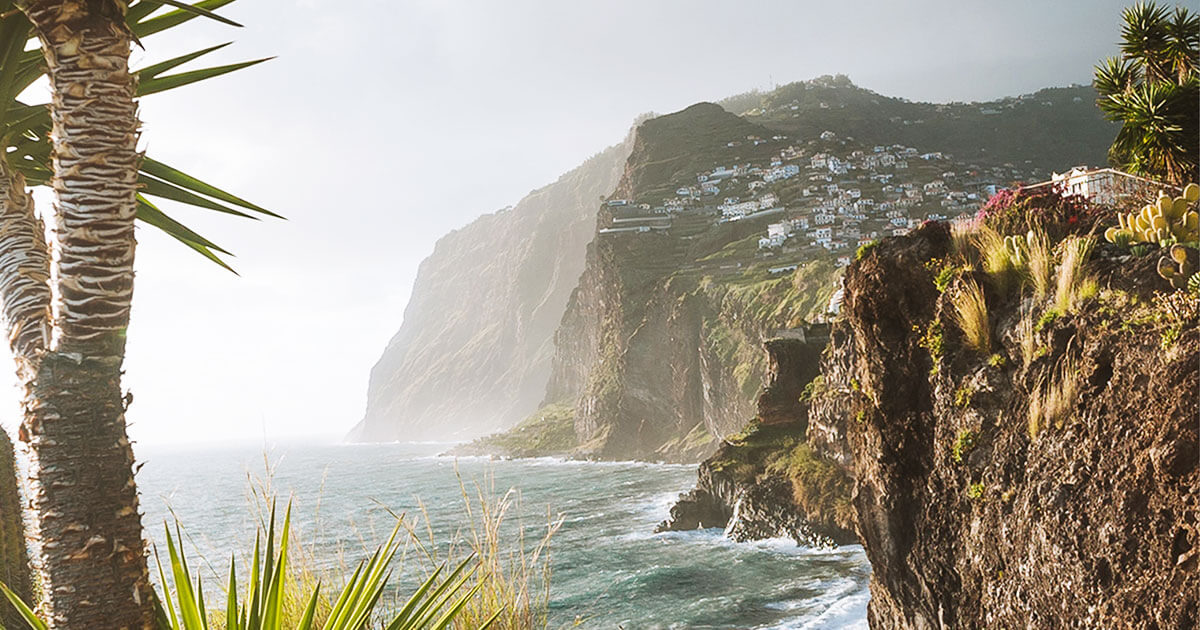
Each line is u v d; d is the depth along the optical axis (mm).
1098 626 7465
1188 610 6406
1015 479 9117
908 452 11227
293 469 114750
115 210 3244
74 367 3062
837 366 41000
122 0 3344
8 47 3707
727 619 27281
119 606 3006
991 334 10141
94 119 3229
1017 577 8891
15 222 4086
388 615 3699
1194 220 9320
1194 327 7148
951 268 10891
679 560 39344
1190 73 15914
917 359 11203
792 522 41562
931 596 10750
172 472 122125
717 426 123812
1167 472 6871
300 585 3879
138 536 3135
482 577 3889
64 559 2945
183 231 4922
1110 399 7832
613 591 33281
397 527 2975
